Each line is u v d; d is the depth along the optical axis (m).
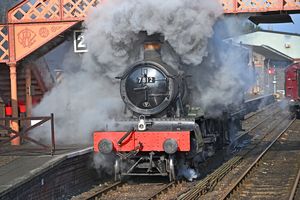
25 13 19.12
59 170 14.34
